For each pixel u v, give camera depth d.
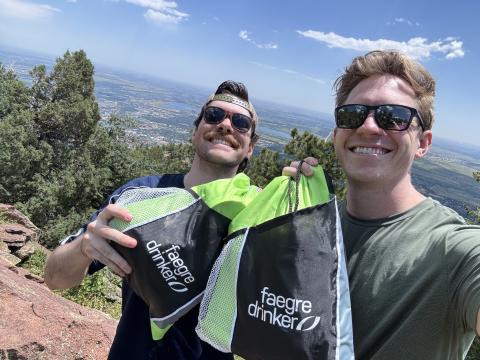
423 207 0.59
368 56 0.65
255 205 0.58
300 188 0.57
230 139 0.83
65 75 8.73
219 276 0.56
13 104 8.35
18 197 7.73
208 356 0.74
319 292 0.50
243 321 0.52
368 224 0.61
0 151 7.32
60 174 8.16
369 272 0.57
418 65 0.64
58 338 1.32
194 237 0.60
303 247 0.51
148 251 0.59
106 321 1.71
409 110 0.60
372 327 0.55
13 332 1.26
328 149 4.07
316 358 0.47
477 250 0.49
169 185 0.88
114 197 0.80
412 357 0.52
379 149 0.61
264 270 0.52
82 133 8.80
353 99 0.65
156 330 0.62
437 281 0.52
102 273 2.77
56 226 7.35
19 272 2.21
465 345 0.53
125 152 9.77
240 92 0.87
